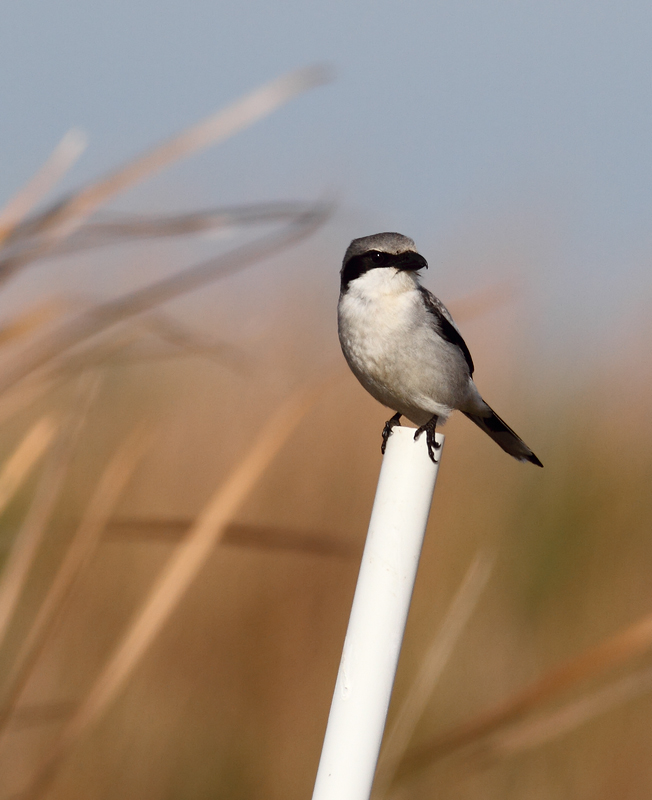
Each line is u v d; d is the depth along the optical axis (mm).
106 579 10656
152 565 10938
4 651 9008
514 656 11422
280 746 10773
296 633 11258
